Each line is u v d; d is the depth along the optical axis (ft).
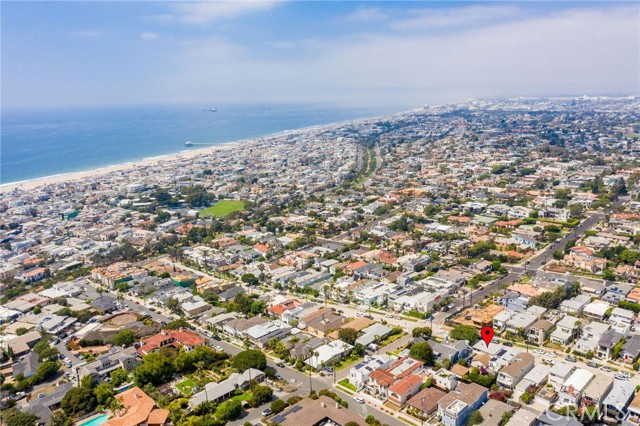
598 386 614.75
